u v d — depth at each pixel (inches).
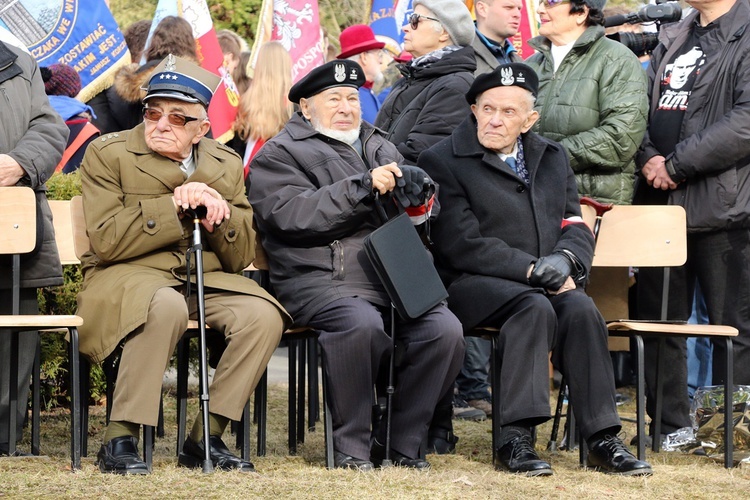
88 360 384.2
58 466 355.9
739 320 464.4
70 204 394.0
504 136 414.0
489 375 543.2
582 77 481.4
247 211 390.3
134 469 342.3
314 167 399.2
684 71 481.1
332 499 320.2
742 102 454.6
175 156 378.6
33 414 384.8
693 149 457.4
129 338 353.1
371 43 669.9
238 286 376.2
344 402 372.5
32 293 398.9
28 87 397.4
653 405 472.4
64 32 584.4
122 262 373.7
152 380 350.9
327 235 387.5
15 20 576.7
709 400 442.9
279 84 616.7
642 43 528.1
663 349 451.2
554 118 483.8
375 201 382.3
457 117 463.2
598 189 477.7
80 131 547.5
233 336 365.7
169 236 367.2
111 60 596.1
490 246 406.9
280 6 660.7
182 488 324.8
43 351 478.6
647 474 381.1
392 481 349.4
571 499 338.6
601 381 388.2
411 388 384.5
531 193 417.7
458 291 408.2
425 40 486.3
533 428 445.7
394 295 374.6
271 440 449.7
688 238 478.6
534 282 399.5
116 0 1058.7
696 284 559.2
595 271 474.0
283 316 380.5
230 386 364.2
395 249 375.9
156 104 372.2
